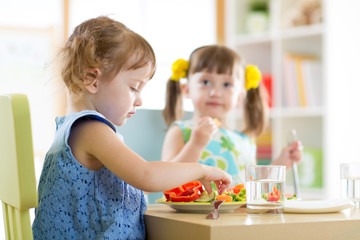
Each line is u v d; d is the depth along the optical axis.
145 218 0.99
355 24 2.61
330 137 2.53
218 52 1.86
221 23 3.06
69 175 0.93
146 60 1.02
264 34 2.87
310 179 2.63
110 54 0.99
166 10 3.27
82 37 1.01
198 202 1.00
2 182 0.93
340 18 2.58
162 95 3.21
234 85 1.87
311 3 2.74
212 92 1.83
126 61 0.99
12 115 0.81
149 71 1.04
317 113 2.60
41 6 3.50
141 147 1.81
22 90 3.55
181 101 2.01
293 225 0.82
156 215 0.95
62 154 0.95
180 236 0.86
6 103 0.84
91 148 0.92
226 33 3.04
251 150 2.00
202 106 1.85
